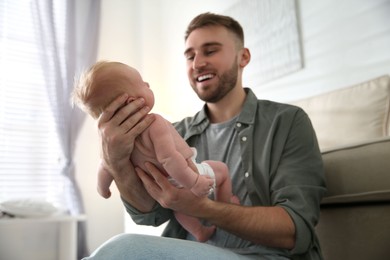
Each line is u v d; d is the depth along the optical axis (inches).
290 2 79.9
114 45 129.0
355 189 37.9
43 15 110.2
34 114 108.1
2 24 107.9
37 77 110.4
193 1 117.6
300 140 38.5
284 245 32.1
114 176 33.8
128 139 29.7
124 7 134.2
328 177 40.8
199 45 46.3
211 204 31.2
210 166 36.1
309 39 75.9
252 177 38.0
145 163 31.3
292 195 34.2
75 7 117.6
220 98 46.0
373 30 64.6
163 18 134.0
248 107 43.6
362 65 65.8
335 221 40.4
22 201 86.0
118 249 24.8
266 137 40.1
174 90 124.6
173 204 30.8
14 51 108.1
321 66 73.0
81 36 118.3
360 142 38.8
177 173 28.8
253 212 31.8
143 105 30.6
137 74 31.9
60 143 104.5
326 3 73.2
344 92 63.0
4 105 104.1
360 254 37.1
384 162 36.0
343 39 69.4
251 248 34.9
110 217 116.4
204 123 46.6
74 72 110.3
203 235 36.8
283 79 80.8
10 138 103.4
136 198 36.1
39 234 102.5
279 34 82.0
